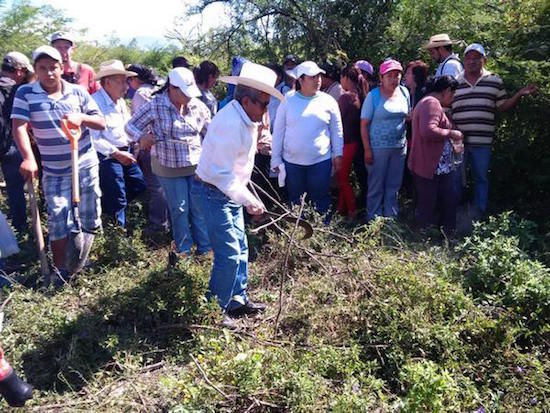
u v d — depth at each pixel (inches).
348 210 257.4
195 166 209.8
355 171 267.4
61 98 189.9
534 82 243.9
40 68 186.4
